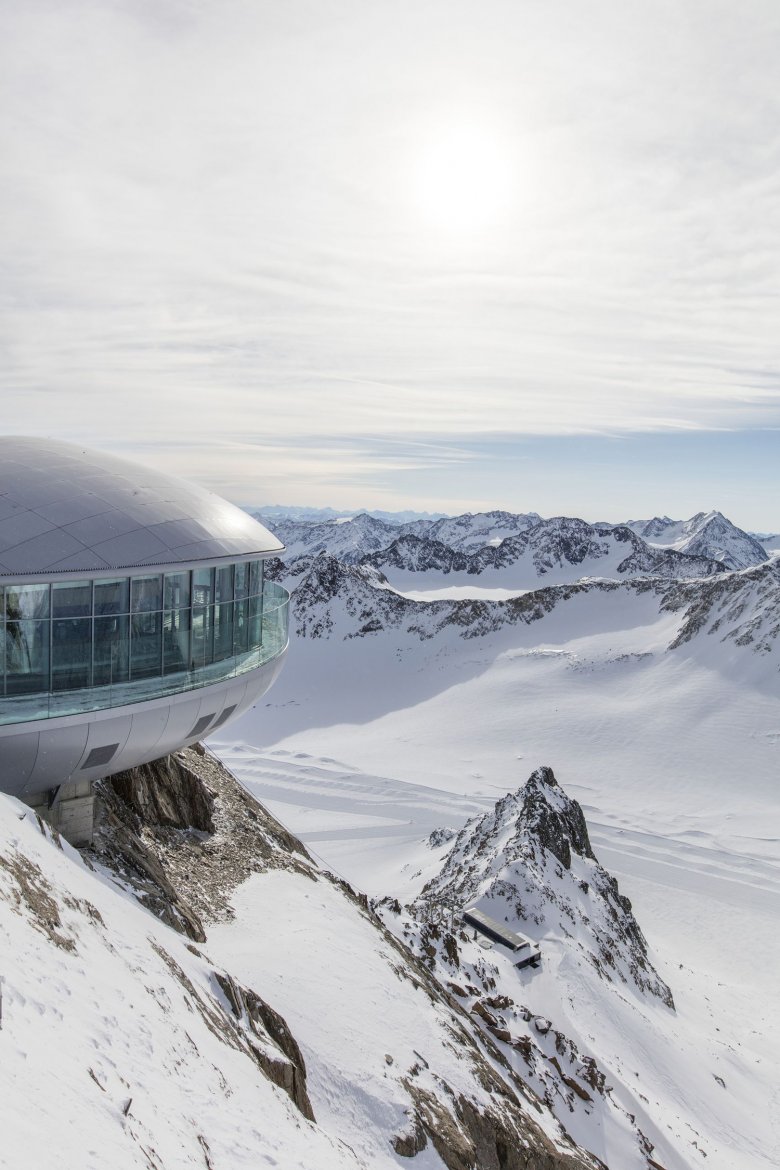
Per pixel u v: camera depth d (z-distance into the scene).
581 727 166.12
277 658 29.62
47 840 17.09
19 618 20.73
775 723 160.62
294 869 32.50
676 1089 41.84
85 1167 7.08
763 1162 38.91
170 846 28.66
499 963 44.44
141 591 23.08
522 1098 26.80
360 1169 14.17
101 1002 11.20
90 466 25.73
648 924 80.81
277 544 29.19
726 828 109.69
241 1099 12.38
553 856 66.00
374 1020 21.84
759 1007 64.25
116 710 22.36
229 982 17.42
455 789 121.62
